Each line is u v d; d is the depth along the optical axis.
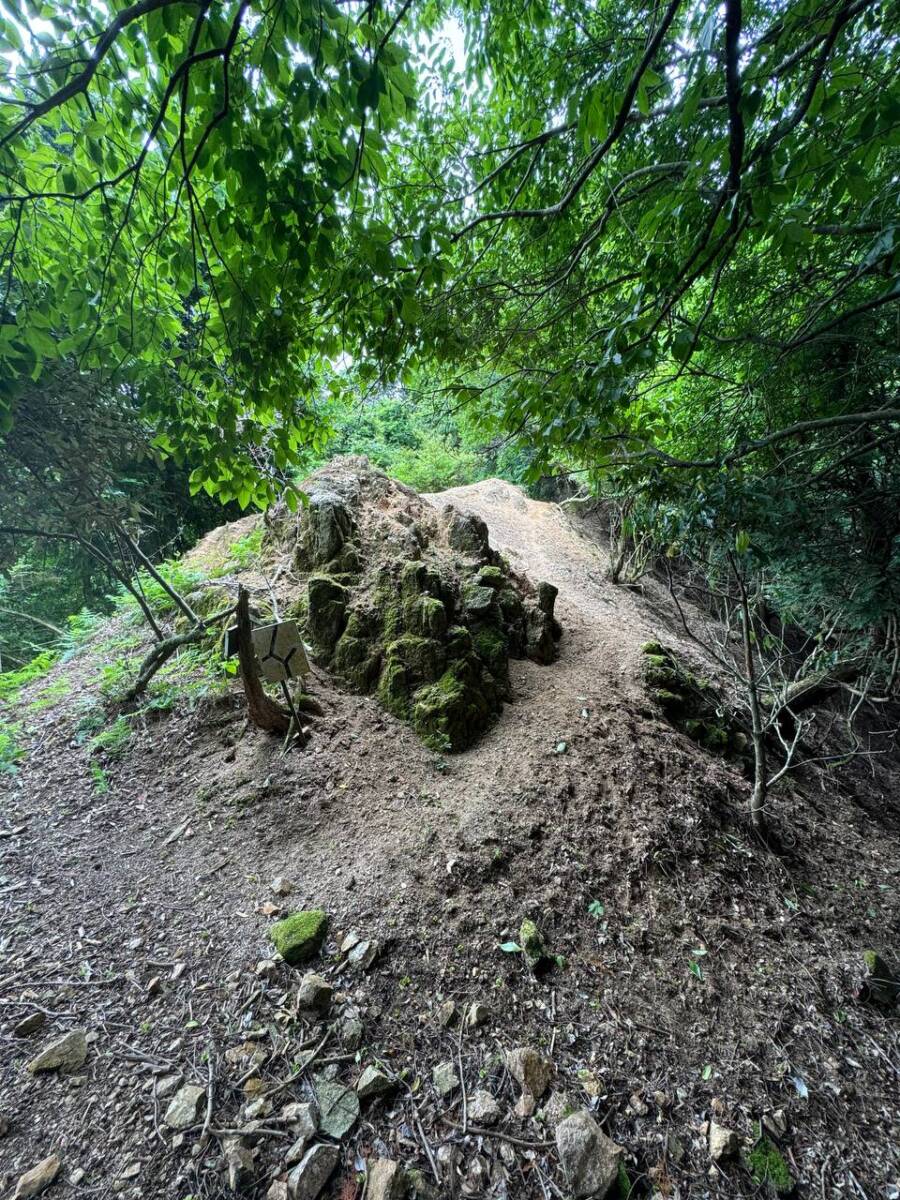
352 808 3.12
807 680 4.45
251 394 2.12
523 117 3.28
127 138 2.00
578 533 9.09
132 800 3.20
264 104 1.66
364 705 3.82
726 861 3.24
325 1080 1.91
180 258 1.90
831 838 3.86
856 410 2.92
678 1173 1.79
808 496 3.04
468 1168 1.73
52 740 3.63
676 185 2.20
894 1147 1.97
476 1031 2.14
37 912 2.53
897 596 3.14
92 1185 1.60
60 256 1.91
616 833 3.15
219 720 3.59
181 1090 1.85
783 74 1.51
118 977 2.24
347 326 2.22
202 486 2.37
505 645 4.38
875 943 2.99
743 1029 2.34
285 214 1.62
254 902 2.59
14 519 2.03
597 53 2.78
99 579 5.95
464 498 8.82
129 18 1.26
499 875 2.78
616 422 2.52
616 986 2.42
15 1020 2.06
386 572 4.27
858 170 1.52
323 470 5.37
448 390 3.23
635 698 4.36
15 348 1.64
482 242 3.54
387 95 1.49
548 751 3.64
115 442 2.11
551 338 3.42
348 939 2.40
